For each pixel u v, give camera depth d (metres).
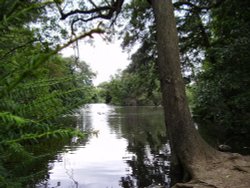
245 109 11.48
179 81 6.95
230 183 5.16
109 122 21.44
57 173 7.13
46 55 0.83
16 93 1.22
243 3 10.84
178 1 12.92
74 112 1.35
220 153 6.67
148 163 8.48
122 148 10.84
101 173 7.36
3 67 1.23
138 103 50.56
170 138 6.89
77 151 9.76
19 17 1.05
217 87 11.53
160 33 7.15
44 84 1.33
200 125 16.25
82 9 10.70
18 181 1.51
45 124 1.17
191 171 6.04
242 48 9.80
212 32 16.50
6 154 1.42
